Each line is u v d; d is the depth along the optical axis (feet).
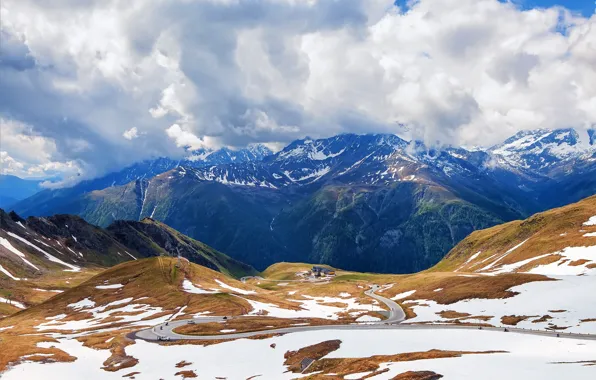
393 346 370.12
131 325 606.55
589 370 232.12
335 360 345.10
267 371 357.82
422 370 267.39
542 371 238.89
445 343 366.63
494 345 347.15
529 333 397.39
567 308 471.21
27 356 426.92
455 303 605.31
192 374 370.94
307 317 628.28
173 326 569.23
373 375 278.05
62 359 424.46
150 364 407.44
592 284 533.96
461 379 239.91
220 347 435.94
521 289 575.38
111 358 432.25
